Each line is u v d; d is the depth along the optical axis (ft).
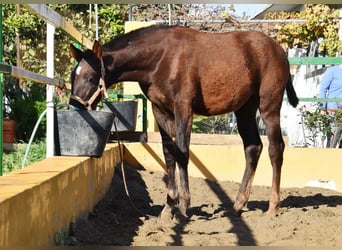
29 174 14.39
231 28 41.83
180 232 18.56
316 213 22.41
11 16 48.73
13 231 11.03
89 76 19.76
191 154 30.19
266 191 28.07
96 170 20.99
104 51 20.31
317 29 39.14
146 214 21.66
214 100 21.57
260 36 22.61
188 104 20.88
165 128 21.52
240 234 18.67
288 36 39.86
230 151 30.01
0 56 14.17
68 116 19.24
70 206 16.15
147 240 16.99
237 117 23.58
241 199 22.41
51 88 19.06
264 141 30.89
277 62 22.63
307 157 29.68
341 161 29.60
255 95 22.84
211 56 21.40
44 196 13.28
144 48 20.59
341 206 24.35
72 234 16.05
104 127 19.40
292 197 26.71
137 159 30.48
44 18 15.65
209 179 29.89
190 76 20.92
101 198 22.35
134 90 33.73
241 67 21.80
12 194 11.17
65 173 15.47
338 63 30.04
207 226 19.85
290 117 48.88
